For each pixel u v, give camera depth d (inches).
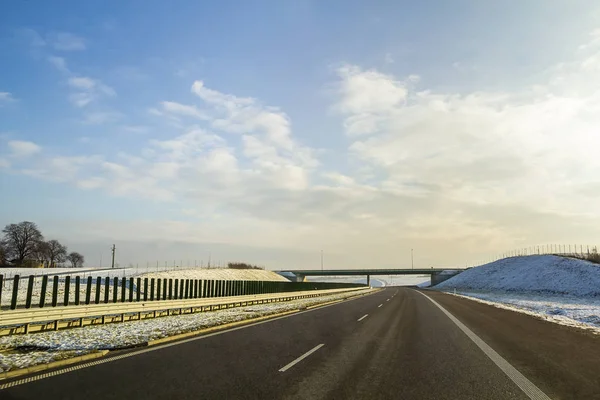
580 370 358.9
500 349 470.6
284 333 583.8
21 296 1241.4
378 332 612.1
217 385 291.1
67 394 266.1
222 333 577.9
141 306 767.1
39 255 4247.0
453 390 288.7
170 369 341.1
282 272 5315.0
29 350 420.5
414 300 1633.9
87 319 685.3
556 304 1498.5
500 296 2245.3
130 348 444.1
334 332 605.0
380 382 307.7
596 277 2497.5
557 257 3442.4
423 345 492.4
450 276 5452.8
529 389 293.0
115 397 260.4
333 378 317.4
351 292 2736.2
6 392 270.1
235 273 3508.9
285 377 318.0
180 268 3105.3
